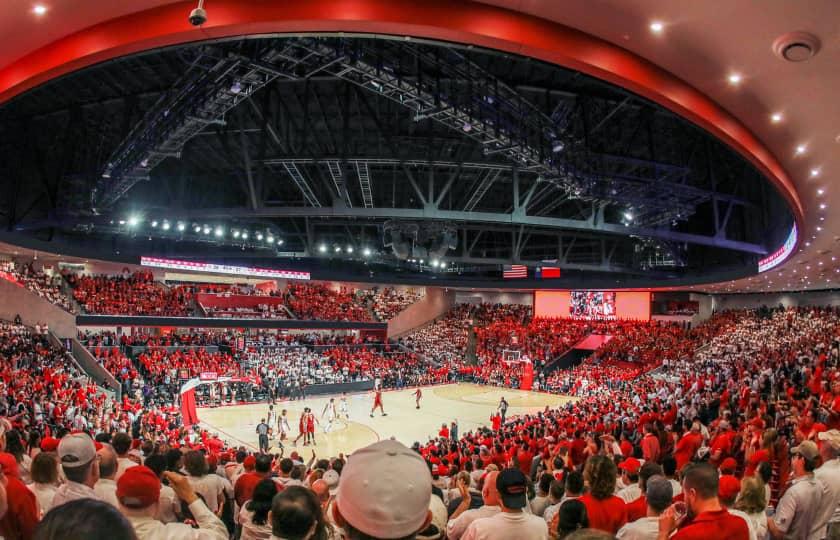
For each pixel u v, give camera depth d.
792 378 24.06
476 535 3.92
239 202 38.69
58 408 20.88
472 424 32.56
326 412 34.81
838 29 8.65
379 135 27.64
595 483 4.87
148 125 20.41
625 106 22.38
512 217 28.12
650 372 45.12
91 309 42.53
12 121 25.28
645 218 30.27
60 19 10.30
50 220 30.42
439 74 18.39
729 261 46.06
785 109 11.95
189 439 21.69
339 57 15.09
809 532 5.30
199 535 3.11
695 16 8.88
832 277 40.59
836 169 15.82
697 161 28.41
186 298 49.16
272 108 25.42
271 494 4.30
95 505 1.60
